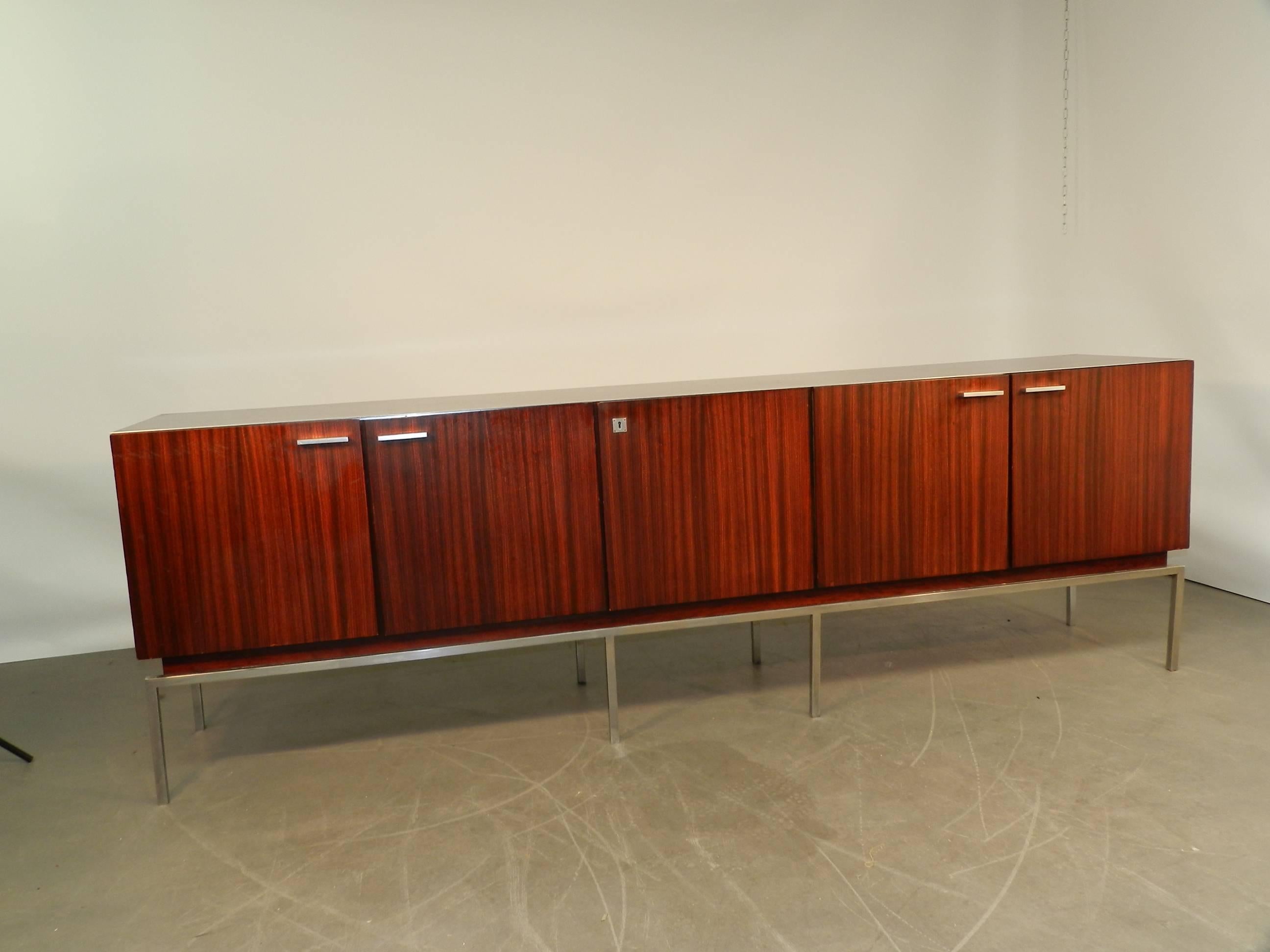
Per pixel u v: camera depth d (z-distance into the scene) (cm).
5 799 229
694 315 363
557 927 169
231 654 227
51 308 318
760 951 160
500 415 227
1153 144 343
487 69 334
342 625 228
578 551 236
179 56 314
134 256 321
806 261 370
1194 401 338
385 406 253
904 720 247
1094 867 179
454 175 337
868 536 248
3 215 311
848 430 243
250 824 212
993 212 382
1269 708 244
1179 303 339
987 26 369
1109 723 239
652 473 236
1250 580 328
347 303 336
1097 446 258
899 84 367
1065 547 260
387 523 226
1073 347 390
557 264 349
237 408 335
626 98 346
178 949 169
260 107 321
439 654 234
